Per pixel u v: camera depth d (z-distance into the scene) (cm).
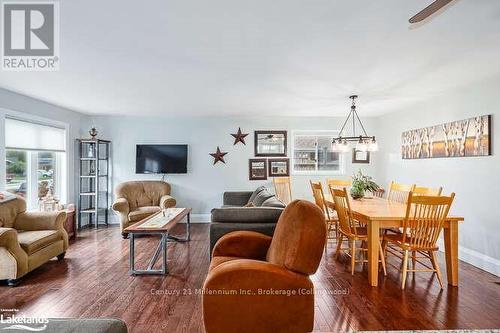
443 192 407
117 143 582
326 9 183
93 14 188
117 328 138
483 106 342
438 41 230
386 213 305
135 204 533
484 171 339
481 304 252
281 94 400
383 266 317
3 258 280
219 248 246
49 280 300
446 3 149
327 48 243
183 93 396
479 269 339
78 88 370
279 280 179
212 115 573
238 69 295
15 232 287
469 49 246
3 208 333
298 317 181
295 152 607
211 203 596
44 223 353
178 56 260
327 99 431
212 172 595
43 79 330
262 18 193
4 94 377
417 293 274
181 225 565
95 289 279
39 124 447
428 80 334
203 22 199
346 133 601
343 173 601
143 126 586
